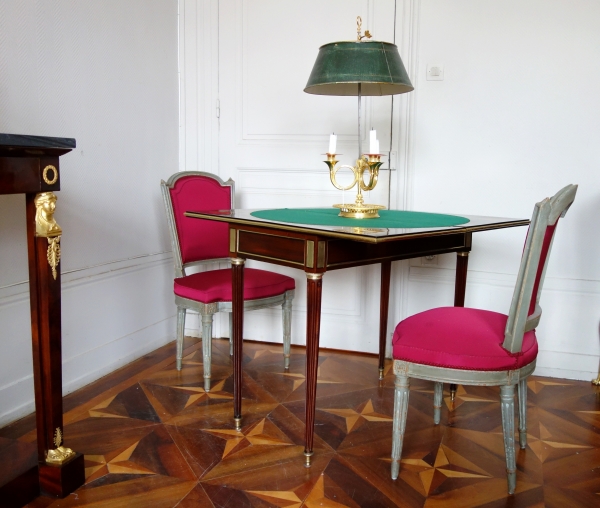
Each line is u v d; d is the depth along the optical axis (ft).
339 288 10.18
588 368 9.04
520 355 5.51
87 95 8.23
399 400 5.84
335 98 9.75
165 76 10.09
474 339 5.67
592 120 8.60
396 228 5.87
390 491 5.77
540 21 8.66
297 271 10.40
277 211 7.73
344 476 6.03
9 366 7.20
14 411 7.27
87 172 8.33
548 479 6.03
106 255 8.86
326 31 9.68
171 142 10.39
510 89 8.91
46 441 5.56
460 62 9.09
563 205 5.34
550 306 9.11
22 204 7.27
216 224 9.44
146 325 9.95
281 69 9.96
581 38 8.52
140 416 7.39
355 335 10.17
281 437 6.88
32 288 5.37
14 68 6.99
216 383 8.59
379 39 9.38
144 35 9.44
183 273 9.04
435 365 5.60
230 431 7.00
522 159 8.98
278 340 10.67
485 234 9.33
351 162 9.80
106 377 8.79
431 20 9.14
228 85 10.25
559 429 7.22
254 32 10.02
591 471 6.20
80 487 5.73
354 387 8.52
